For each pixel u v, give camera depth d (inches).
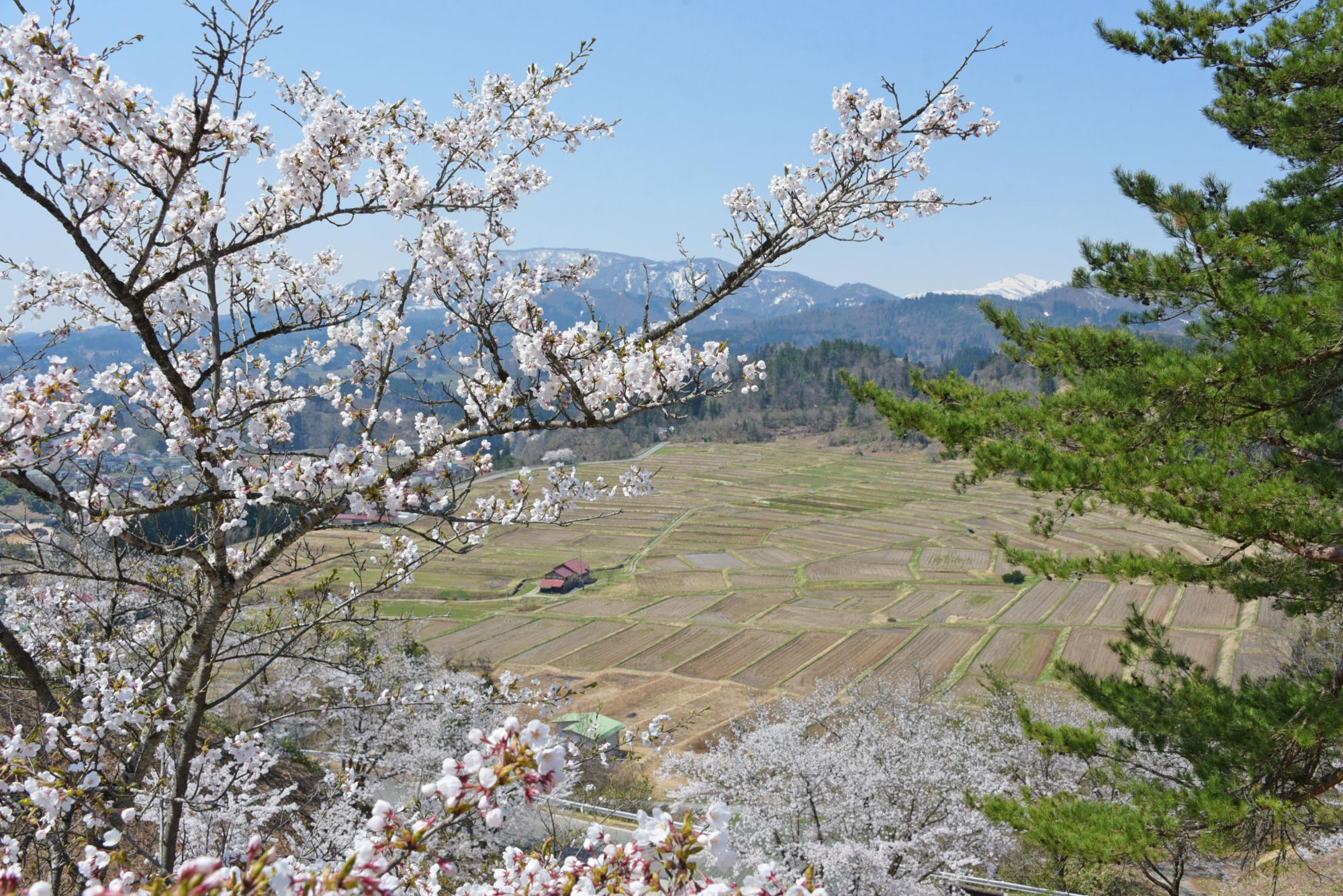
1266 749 352.5
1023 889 666.8
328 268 288.8
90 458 195.3
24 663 304.5
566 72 278.1
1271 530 352.8
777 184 253.3
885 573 3073.3
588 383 216.8
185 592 282.4
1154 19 531.8
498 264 251.0
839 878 567.2
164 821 267.7
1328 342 348.8
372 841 109.9
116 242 253.0
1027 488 384.5
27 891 114.1
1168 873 711.7
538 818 593.0
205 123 202.4
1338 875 580.1
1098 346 428.8
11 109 180.1
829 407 7224.4
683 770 722.2
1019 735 806.5
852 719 798.5
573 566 3009.4
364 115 245.8
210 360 281.4
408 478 233.9
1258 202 443.5
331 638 302.8
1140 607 2402.8
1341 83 460.4
